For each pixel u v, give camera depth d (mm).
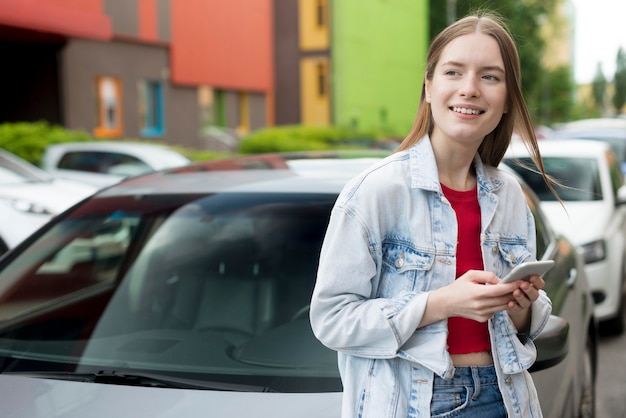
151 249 3148
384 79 39250
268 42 29594
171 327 2820
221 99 27297
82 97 19922
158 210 3193
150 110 23094
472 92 1829
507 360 1859
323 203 3037
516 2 54656
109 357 2543
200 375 2354
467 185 1945
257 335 2652
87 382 2348
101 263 3148
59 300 2965
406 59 42406
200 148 25141
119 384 2318
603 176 7059
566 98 84500
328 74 34031
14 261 3131
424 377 1807
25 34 17516
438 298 1743
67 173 10602
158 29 22781
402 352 1787
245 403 2152
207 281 2959
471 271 1735
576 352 3398
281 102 35062
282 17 34688
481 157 2059
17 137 13562
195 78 24766
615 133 14570
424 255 1818
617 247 6379
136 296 3018
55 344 2684
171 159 10797
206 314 2863
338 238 1807
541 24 59594
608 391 5102
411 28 43188
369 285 1816
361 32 36062
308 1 34188
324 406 2121
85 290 3062
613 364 5680
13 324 2799
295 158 3609
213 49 25750
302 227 2982
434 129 1938
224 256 3008
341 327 1783
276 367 2381
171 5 23359
